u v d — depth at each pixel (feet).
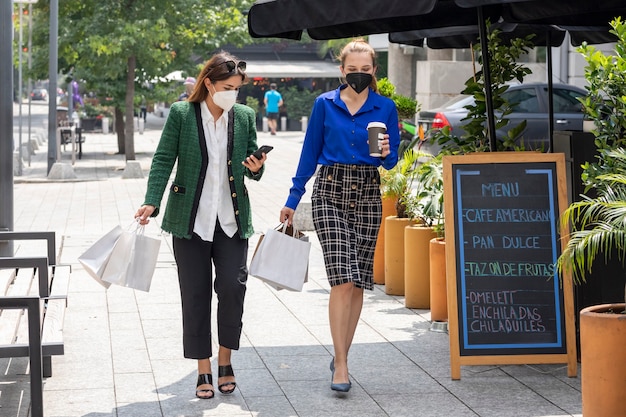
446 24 30.32
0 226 36.70
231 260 22.25
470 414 21.12
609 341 19.45
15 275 28.35
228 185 22.29
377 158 22.77
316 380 23.80
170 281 36.86
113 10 98.27
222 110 22.33
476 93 29.12
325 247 22.65
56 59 87.30
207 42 109.19
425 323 29.94
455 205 24.12
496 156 24.32
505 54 29.17
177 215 22.03
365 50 22.61
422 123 73.26
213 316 31.17
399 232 34.12
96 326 29.50
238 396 22.52
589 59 24.26
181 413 21.25
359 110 22.75
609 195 21.31
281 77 183.52
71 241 47.34
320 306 32.60
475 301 23.80
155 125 194.29
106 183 81.10
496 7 29.55
